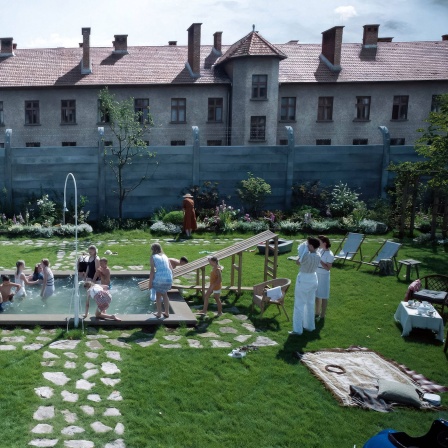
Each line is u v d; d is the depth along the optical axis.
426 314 10.51
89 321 10.57
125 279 14.84
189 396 7.78
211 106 34.00
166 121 33.62
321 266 11.41
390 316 11.90
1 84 32.38
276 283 11.99
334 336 10.54
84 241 21.25
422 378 8.71
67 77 33.09
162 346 9.74
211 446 6.54
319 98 34.53
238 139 33.44
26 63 34.19
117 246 20.05
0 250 18.86
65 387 7.90
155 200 25.81
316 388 8.17
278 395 7.90
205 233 23.06
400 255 18.84
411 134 35.19
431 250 19.86
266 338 10.31
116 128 33.28
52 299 12.66
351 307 12.52
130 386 8.04
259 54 32.09
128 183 25.52
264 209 26.42
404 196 22.47
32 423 6.85
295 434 6.87
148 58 35.28
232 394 7.89
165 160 25.53
